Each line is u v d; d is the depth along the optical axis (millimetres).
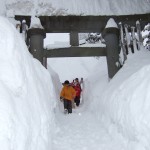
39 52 11156
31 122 3998
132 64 10375
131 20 12125
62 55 11883
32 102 4453
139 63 10156
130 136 5441
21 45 4789
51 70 15055
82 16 11656
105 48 11922
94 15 11734
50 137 5500
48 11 11523
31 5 11562
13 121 3104
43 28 11336
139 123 4961
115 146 5910
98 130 7355
